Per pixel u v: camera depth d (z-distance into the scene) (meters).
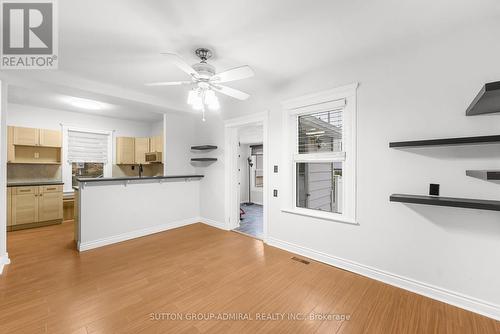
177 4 1.61
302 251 3.00
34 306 1.90
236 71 2.01
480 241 1.85
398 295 2.10
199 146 4.53
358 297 2.07
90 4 1.61
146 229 3.90
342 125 2.65
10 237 3.69
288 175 3.15
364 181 2.44
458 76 1.91
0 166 2.57
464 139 1.71
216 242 3.54
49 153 4.73
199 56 2.34
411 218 2.16
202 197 4.76
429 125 2.05
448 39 1.95
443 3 1.61
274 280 2.37
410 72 2.14
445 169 1.98
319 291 2.17
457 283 1.94
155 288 2.21
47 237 3.70
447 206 1.85
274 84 3.22
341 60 2.51
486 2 1.60
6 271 2.51
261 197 7.04
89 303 1.95
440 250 2.02
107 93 3.25
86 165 5.29
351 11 1.70
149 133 6.33
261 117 3.50
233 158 4.32
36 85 2.83
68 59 2.46
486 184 1.81
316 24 1.86
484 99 1.46
